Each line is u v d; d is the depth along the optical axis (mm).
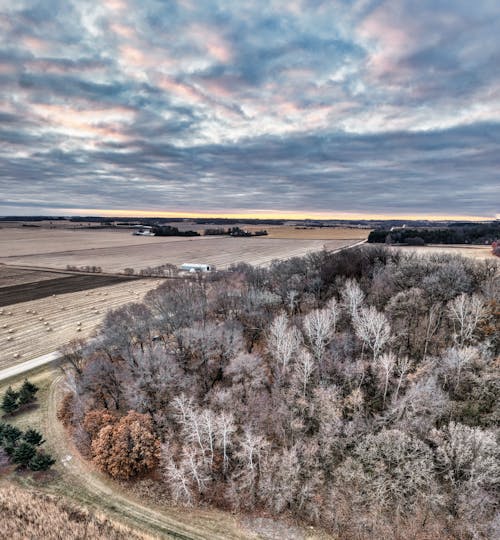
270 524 36000
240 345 55000
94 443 42219
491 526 31688
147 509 37281
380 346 49031
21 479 40656
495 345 49188
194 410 45281
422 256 93000
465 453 35500
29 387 55156
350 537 34219
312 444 40375
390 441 37531
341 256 91875
